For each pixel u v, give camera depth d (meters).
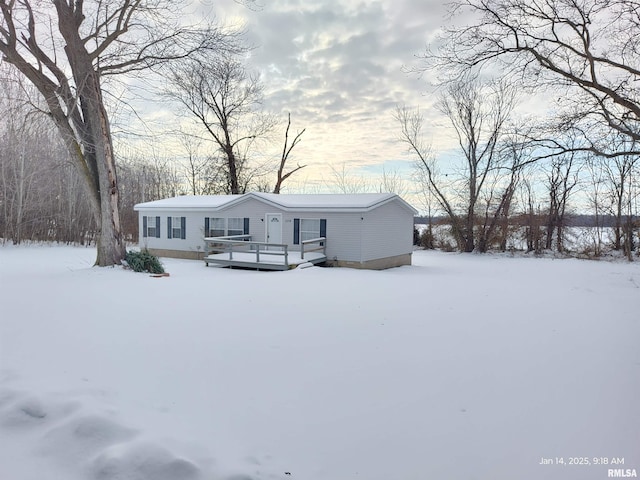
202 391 4.02
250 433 3.26
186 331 6.16
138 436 3.00
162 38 13.80
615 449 3.15
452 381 4.46
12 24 12.43
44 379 3.96
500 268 19.12
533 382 4.46
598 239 27.36
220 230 19.73
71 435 2.99
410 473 2.80
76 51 13.20
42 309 7.38
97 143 14.06
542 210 29.02
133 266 13.87
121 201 34.59
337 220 16.95
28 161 27.11
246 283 11.38
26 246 26.22
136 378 4.24
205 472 2.67
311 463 2.88
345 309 7.99
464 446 3.16
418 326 6.79
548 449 3.14
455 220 29.31
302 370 4.69
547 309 8.52
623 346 5.84
